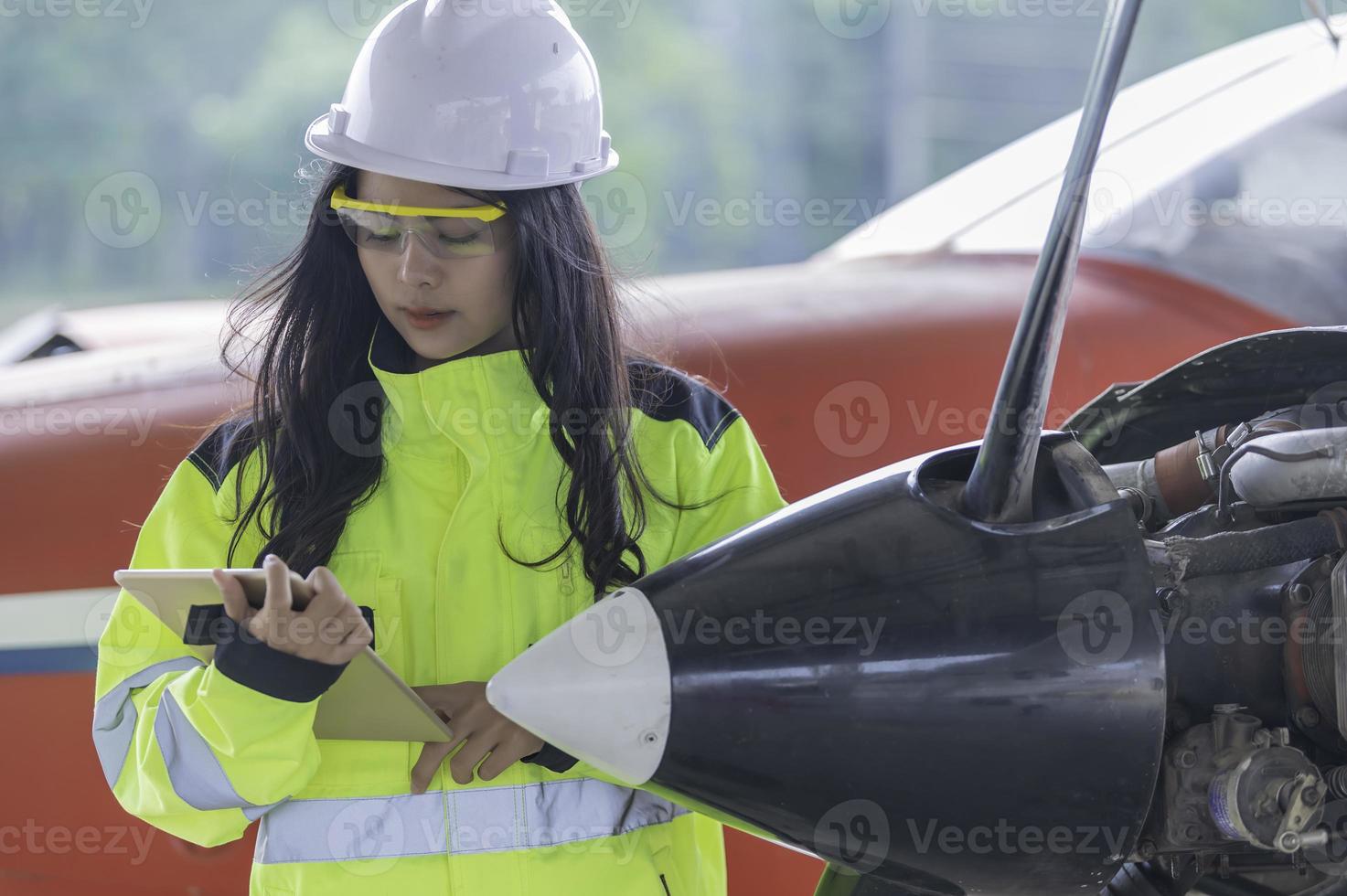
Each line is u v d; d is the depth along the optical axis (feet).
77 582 19.04
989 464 9.77
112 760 13.14
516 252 13.48
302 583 10.92
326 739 13.15
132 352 23.91
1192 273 25.08
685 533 14.06
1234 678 10.43
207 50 125.70
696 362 21.31
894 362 21.59
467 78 13.30
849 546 9.95
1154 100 28.68
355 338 14.01
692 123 128.77
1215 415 12.58
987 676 9.52
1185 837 10.05
